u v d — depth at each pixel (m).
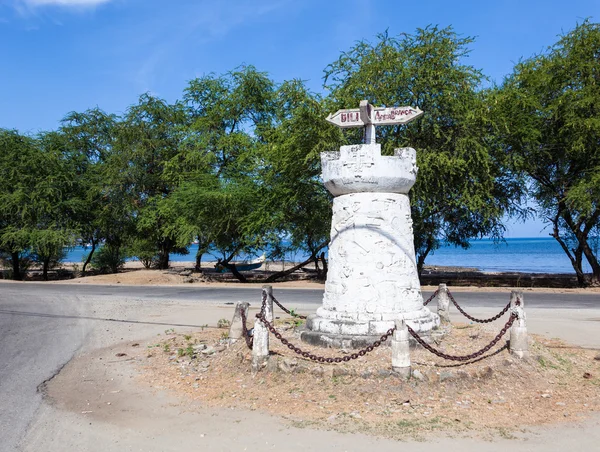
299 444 5.54
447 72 21.34
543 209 26.38
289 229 28.36
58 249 33.16
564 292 21.28
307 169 23.97
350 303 8.41
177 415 6.54
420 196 21.98
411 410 6.40
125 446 5.59
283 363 7.53
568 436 5.73
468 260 72.44
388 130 22.38
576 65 23.03
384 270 8.38
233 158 32.34
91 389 7.73
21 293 22.59
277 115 29.08
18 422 6.34
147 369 8.79
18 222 33.66
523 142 22.98
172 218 31.88
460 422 6.08
